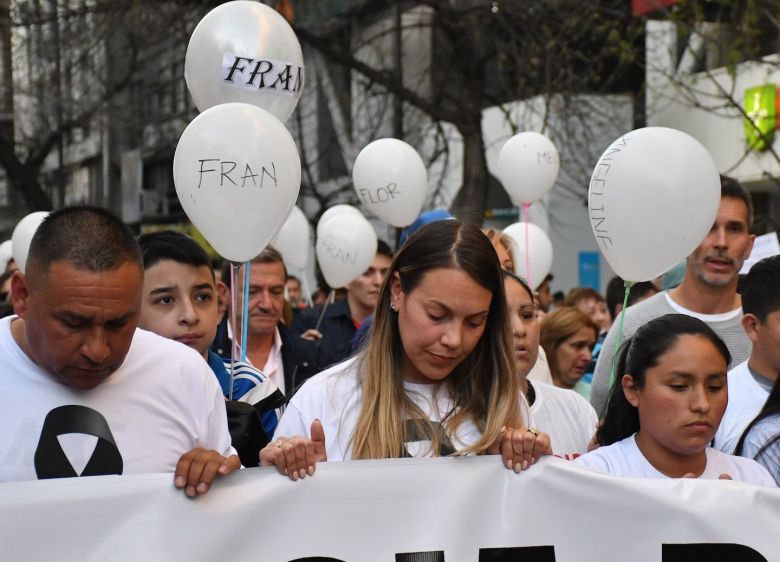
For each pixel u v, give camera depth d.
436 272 2.70
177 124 21.59
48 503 2.42
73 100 19.02
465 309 2.69
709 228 3.78
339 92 21.56
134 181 27.78
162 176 27.91
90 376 2.42
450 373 2.93
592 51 15.88
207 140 3.63
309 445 2.59
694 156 3.71
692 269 4.41
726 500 2.69
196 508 2.49
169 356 2.71
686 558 2.68
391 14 19.61
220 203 3.63
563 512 2.69
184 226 22.06
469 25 14.45
